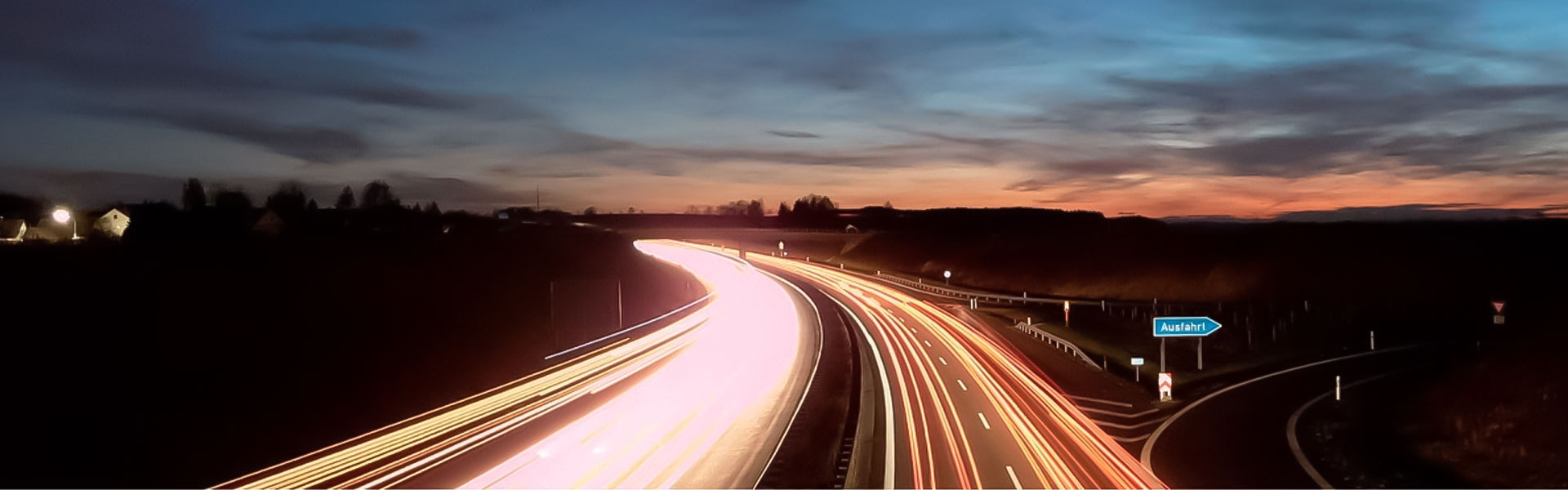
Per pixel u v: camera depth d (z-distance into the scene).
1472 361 33.78
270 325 39.62
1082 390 34.88
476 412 27.67
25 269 45.72
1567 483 19.84
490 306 51.16
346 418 26.92
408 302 49.53
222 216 103.62
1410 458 23.88
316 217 104.62
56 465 21.34
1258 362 43.75
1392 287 71.25
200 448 23.11
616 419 26.52
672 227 188.75
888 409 29.39
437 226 103.06
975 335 51.47
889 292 80.50
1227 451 24.81
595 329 40.09
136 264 50.44
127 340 34.31
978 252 106.75
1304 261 78.62
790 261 117.50
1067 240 99.88
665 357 40.09
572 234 102.19
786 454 22.55
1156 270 83.44
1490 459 22.67
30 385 27.45
